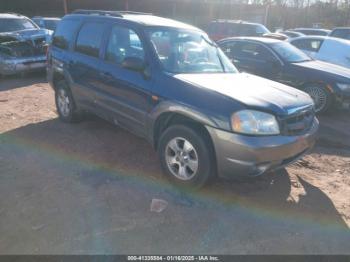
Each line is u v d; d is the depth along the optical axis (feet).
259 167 10.56
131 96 13.47
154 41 13.35
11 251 8.80
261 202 11.65
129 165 13.93
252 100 10.81
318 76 23.29
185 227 10.09
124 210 10.76
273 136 10.63
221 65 14.84
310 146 12.37
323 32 61.87
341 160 15.81
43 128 18.15
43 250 8.89
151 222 10.23
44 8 100.07
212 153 11.12
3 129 17.88
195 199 11.54
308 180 13.50
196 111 10.97
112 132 17.74
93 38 16.06
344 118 23.53
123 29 14.44
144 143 16.31
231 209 11.13
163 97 12.03
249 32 48.06
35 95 26.04
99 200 11.24
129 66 12.84
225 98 10.77
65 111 18.80
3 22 35.58
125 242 9.32
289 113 11.10
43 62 33.58
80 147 15.65
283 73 24.63
